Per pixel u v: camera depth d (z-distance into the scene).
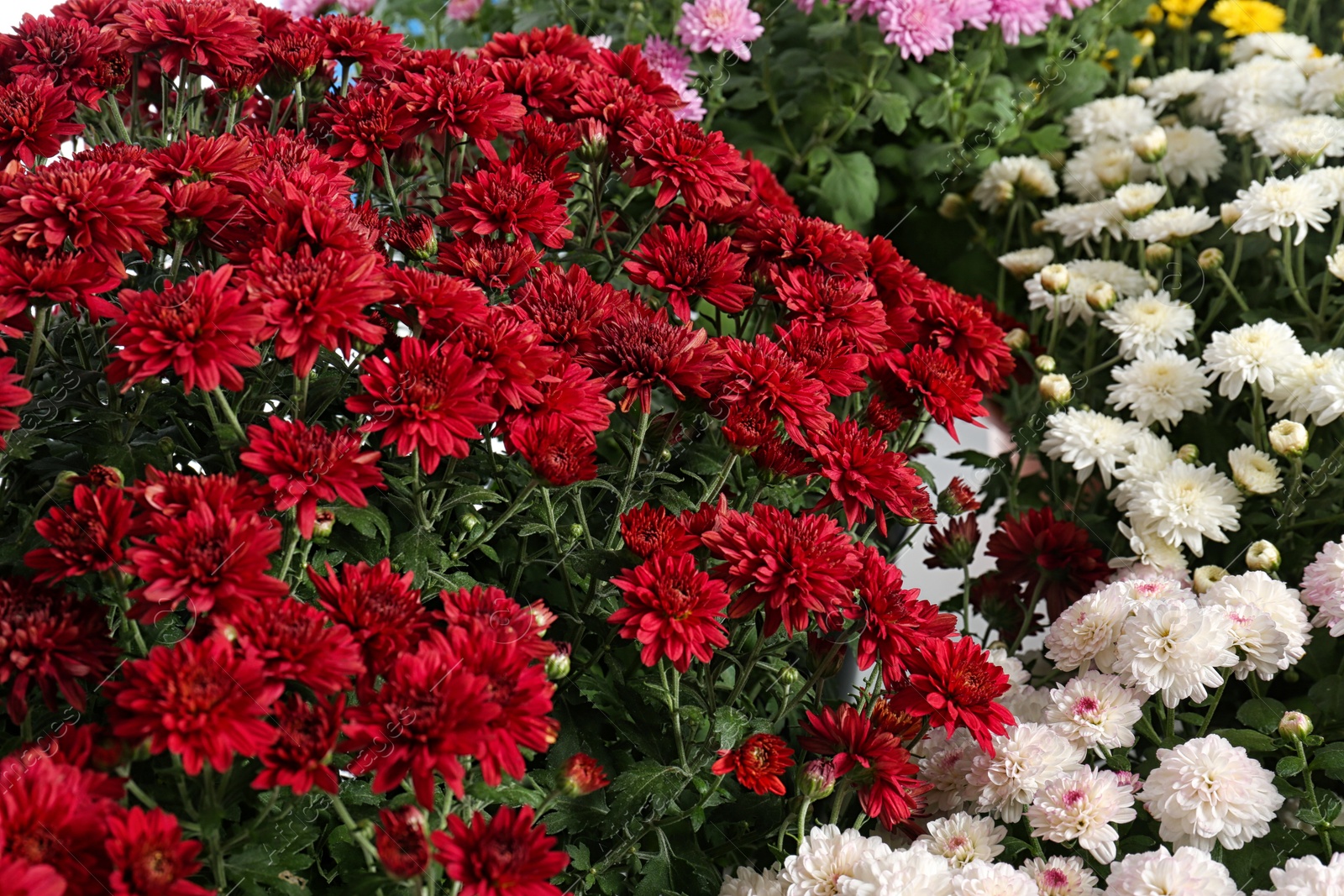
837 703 1.48
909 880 1.19
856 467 1.28
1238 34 2.78
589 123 1.44
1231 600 1.51
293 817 1.04
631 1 2.38
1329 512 1.76
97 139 1.49
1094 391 2.16
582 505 1.42
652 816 1.23
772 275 1.44
